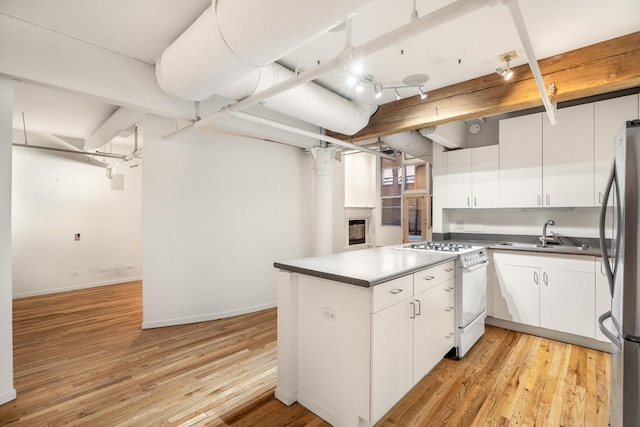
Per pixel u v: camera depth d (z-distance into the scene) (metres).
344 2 1.15
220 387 2.25
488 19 1.88
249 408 2.01
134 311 4.09
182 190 3.64
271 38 1.37
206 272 3.76
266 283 4.21
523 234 3.79
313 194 4.69
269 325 3.55
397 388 1.90
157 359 2.69
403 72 2.56
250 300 4.07
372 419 1.69
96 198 5.48
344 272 1.84
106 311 4.09
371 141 4.83
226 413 1.95
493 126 3.97
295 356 2.08
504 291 3.31
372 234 7.86
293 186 4.47
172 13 1.84
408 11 1.81
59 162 5.13
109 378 2.37
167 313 3.54
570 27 1.95
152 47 2.21
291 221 4.45
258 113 3.29
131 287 5.39
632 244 1.29
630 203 1.29
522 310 3.20
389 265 2.07
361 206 7.38
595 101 3.15
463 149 3.96
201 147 3.75
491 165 3.71
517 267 3.23
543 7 1.76
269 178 4.24
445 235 4.22
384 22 1.91
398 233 7.70
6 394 2.06
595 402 2.03
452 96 2.80
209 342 3.05
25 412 1.96
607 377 2.33
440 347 2.42
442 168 4.13
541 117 3.36
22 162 4.82
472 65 2.46
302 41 1.40
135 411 1.97
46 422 1.86
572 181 3.15
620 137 1.40
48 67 1.98
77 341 3.09
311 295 2.00
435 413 1.93
